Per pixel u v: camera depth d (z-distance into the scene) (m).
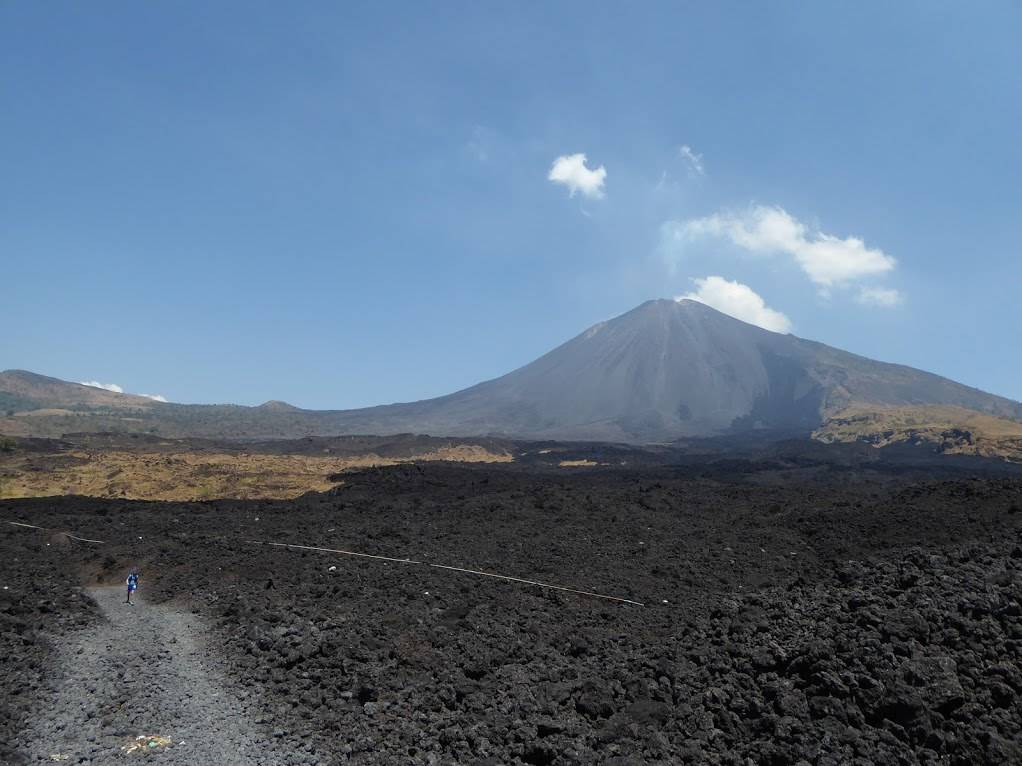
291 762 10.22
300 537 28.75
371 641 14.78
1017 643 10.05
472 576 21.56
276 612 17.48
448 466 80.31
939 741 8.90
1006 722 8.90
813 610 12.91
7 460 66.31
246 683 13.36
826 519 27.05
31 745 10.68
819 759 8.93
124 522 33.84
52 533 29.16
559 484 51.31
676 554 24.91
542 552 25.72
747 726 10.16
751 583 20.88
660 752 9.81
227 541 27.14
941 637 10.66
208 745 10.77
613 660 13.52
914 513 24.64
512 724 11.00
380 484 53.91
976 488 26.73
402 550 25.59
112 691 12.98
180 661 14.77
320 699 12.42
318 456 107.56
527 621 16.62
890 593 12.63
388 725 11.27
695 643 13.38
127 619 18.22
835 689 10.05
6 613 17.69
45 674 13.81
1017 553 13.37
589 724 10.99
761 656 11.62
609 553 25.42
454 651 14.50
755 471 72.62
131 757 10.34
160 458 71.94
